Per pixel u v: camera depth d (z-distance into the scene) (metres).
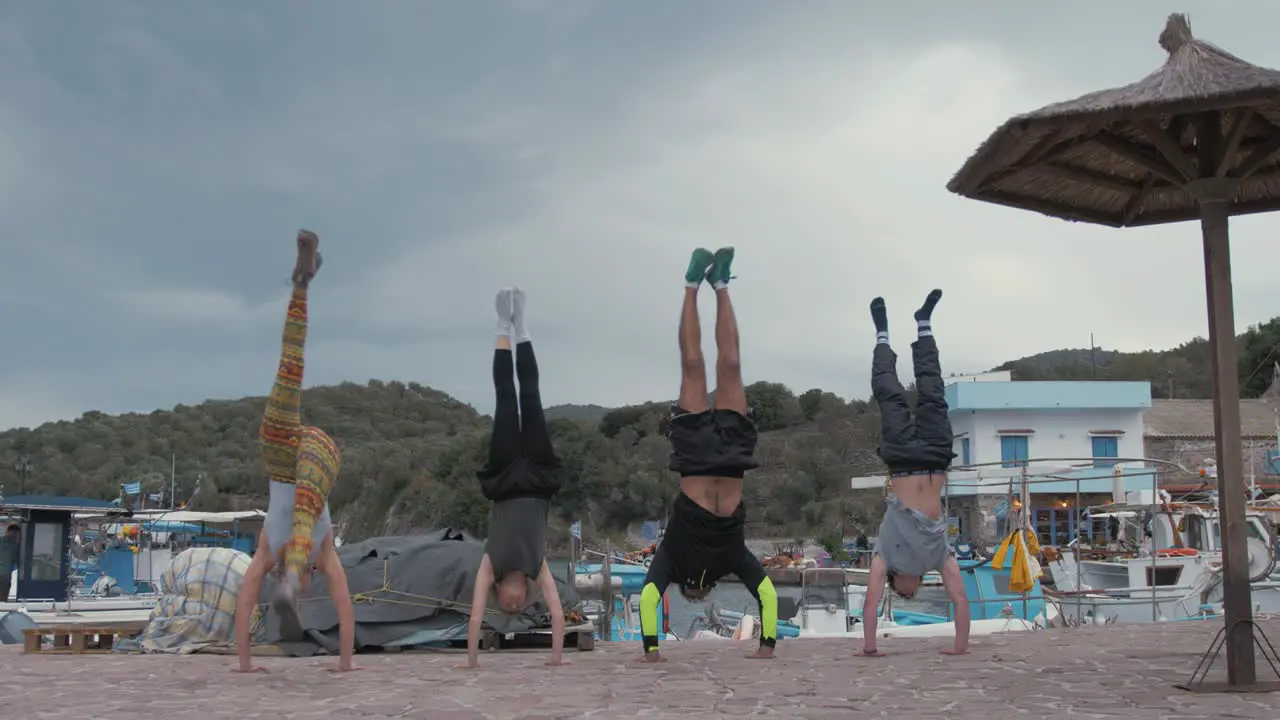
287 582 9.25
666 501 61.28
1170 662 9.41
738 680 8.80
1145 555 27.56
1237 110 7.78
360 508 76.88
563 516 63.19
